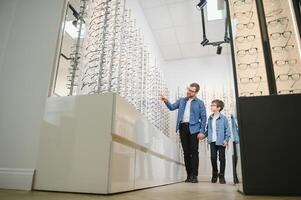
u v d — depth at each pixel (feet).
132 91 7.91
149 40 14.39
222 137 11.21
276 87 5.00
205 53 17.12
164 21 14.19
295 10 5.36
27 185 4.49
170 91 17.21
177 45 16.40
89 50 6.23
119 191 4.47
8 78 5.52
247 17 5.68
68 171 4.35
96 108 4.52
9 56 5.71
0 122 5.21
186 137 10.27
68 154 4.44
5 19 6.11
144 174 6.27
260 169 4.42
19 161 4.80
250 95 5.11
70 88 5.51
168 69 17.90
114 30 6.24
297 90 5.11
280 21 5.49
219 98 16.11
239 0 5.82
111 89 5.78
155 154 7.82
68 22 6.03
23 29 5.83
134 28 9.07
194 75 17.22
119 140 4.75
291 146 4.45
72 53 5.87
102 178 4.13
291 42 5.32
